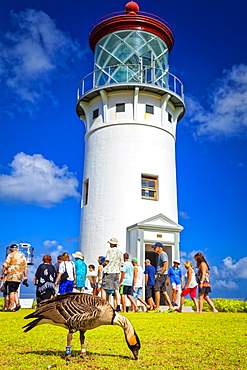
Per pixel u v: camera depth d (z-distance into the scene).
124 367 5.61
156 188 24.44
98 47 27.27
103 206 23.67
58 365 5.69
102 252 22.89
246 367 5.67
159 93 25.59
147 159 24.38
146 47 25.98
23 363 5.80
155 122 25.33
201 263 15.57
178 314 13.95
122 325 5.98
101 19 26.77
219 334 8.87
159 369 5.52
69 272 13.31
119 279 14.55
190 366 5.71
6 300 15.58
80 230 24.89
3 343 7.61
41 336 8.54
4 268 14.75
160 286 16.00
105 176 24.22
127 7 26.88
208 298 15.49
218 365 5.79
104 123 25.30
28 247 23.77
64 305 5.70
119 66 25.64
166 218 22.64
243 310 20.31
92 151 25.55
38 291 13.87
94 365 5.72
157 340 8.01
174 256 22.22
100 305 5.82
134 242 21.83
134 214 23.09
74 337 8.44
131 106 25.17
